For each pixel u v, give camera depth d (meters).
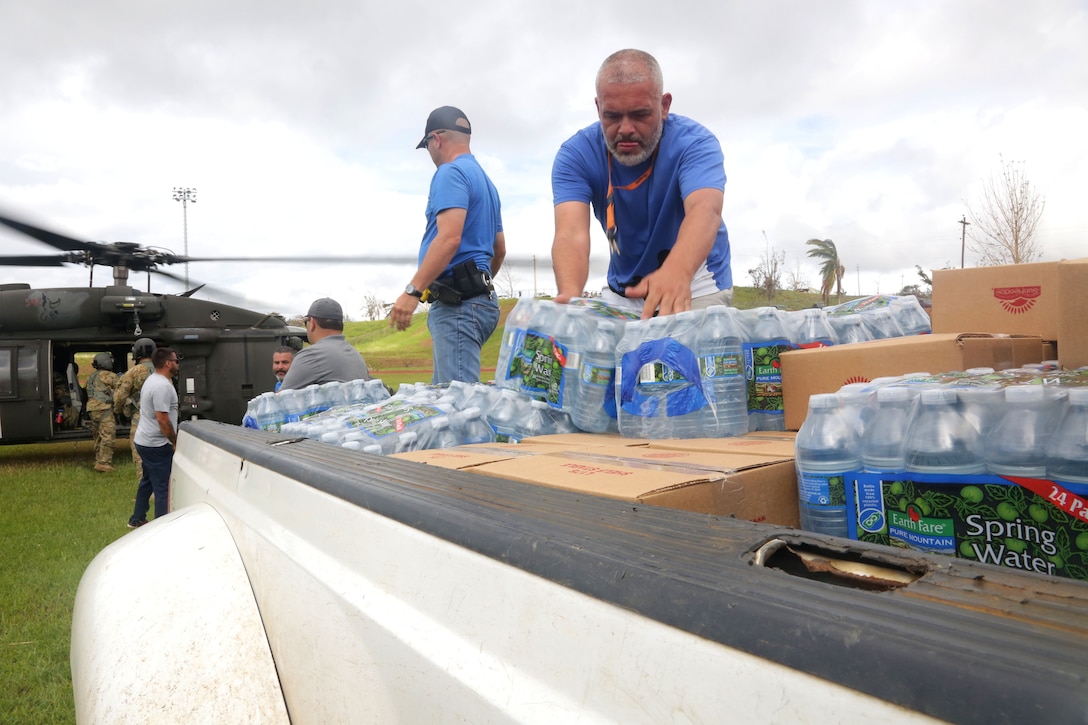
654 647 0.57
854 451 1.18
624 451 1.53
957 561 0.59
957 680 0.40
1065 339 1.40
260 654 1.15
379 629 0.87
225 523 1.51
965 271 2.09
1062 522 0.95
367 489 1.04
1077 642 0.42
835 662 0.46
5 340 11.70
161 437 6.75
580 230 2.90
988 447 1.03
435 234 3.63
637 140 2.57
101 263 12.14
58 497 8.98
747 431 1.93
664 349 1.87
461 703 0.71
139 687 1.10
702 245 2.36
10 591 5.29
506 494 0.97
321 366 3.75
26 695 3.69
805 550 0.67
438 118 3.64
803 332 2.08
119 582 1.35
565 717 0.61
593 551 0.67
